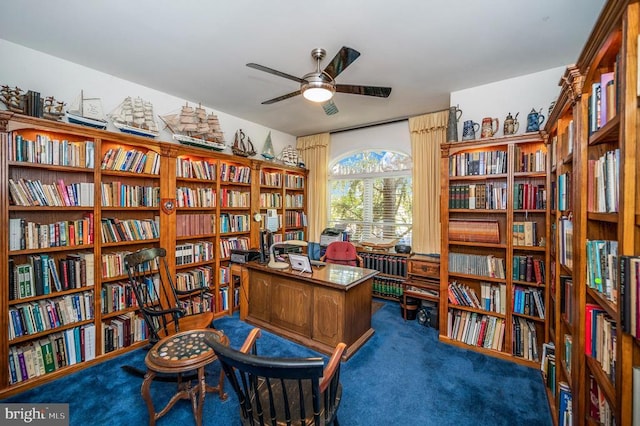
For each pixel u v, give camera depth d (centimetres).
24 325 212
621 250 93
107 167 265
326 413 127
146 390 166
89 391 208
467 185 287
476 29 204
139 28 206
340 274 281
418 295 336
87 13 189
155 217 313
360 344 273
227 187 403
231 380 122
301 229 511
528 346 249
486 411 191
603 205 119
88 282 247
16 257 226
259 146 455
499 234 278
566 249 172
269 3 178
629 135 91
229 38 218
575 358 142
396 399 202
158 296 296
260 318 323
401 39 217
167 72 277
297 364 99
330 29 205
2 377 200
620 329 91
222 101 355
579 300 138
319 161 501
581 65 135
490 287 274
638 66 89
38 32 210
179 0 176
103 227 261
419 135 396
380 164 452
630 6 90
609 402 106
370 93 241
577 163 141
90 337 246
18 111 212
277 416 132
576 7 179
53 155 230
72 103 254
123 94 291
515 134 270
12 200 211
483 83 294
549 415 188
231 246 384
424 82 292
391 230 445
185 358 169
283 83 301
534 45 224
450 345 282
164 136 328
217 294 357
